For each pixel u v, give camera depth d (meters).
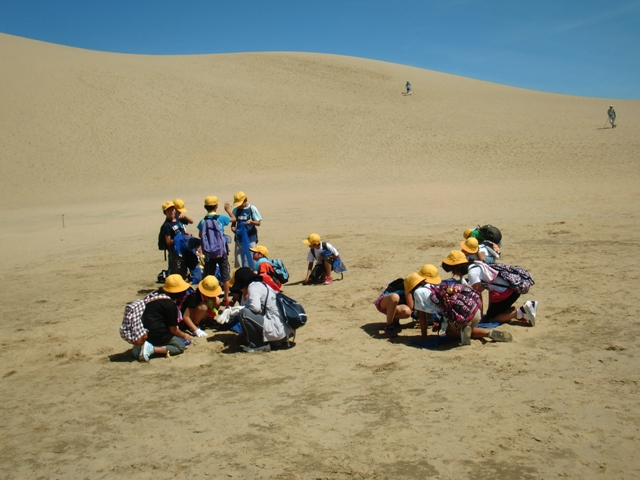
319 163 39.31
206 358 6.66
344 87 61.00
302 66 68.94
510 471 3.78
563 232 14.22
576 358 5.77
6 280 13.09
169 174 38.00
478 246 7.90
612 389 4.95
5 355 7.27
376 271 11.09
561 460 3.87
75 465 4.27
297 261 12.84
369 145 42.47
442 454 4.06
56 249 17.66
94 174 38.41
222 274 8.98
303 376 5.86
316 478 3.86
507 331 6.86
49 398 5.69
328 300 9.11
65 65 57.94
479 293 6.88
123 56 69.06
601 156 32.59
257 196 29.42
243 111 51.41
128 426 4.90
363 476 3.84
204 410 5.14
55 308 9.90
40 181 37.06
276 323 6.74
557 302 7.95
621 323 6.78
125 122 47.34
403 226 17.44
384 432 4.46
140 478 4.02
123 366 6.54
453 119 48.06
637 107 50.94
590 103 55.44
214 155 41.53
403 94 58.53
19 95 49.88
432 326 7.49
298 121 49.19
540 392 5.00
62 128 45.41
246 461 4.15
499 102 55.69
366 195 27.05
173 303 6.84
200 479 3.95
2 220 26.38
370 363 6.11
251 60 70.94
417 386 5.36
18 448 4.62
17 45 62.97
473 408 4.77
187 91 55.38
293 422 4.75
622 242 12.22
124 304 9.89
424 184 30.34
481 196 23.94
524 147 37.56
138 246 17.17
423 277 6.88
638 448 3.96
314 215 21.44
